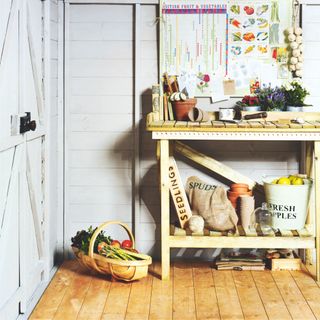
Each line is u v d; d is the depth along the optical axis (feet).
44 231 12.64
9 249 10.20
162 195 12.60
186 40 13.83
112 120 14.06
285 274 13.16
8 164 10.07
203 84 13.92
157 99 13.37
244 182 13.82
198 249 14.23
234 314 11.07
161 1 13.75
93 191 14.20
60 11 13.82
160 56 13.83
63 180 14.07
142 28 13.92
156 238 14.26
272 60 13.89
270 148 14.10
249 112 13.34
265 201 14.01
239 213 13.30
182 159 14.16
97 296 11.89
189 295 11.95
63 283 12.57
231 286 12.44
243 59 13.91
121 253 12.58
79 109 14.06
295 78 13.94
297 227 13.01
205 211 13.04
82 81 14.01
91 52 13.97
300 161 14.08
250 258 13.53
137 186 14.07
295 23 13.91
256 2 13.79
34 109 11.84
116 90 14.02
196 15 13.79
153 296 11.91
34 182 11.77
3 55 9.62
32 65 11.59
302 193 12.87
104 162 14.14
